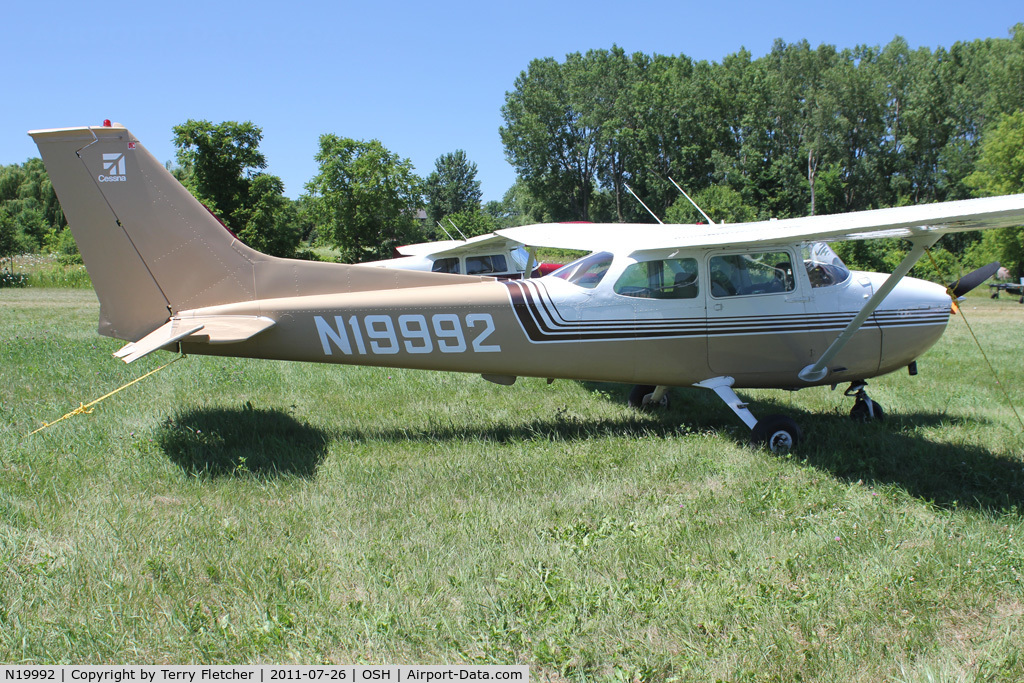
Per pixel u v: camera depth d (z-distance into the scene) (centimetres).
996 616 301
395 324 538
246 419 589
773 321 576
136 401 642
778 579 329
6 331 1091
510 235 775
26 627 281
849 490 444
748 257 573
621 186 5353
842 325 588
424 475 463
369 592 313
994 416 656
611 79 5175
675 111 4997
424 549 351
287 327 530
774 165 4662
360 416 629
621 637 282
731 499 424
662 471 475
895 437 568
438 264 1210
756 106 4850
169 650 272
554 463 490
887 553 352
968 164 4222
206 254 529
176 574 323
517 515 397
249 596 311
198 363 836
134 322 529
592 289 560
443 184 8819
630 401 700
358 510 403
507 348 553
